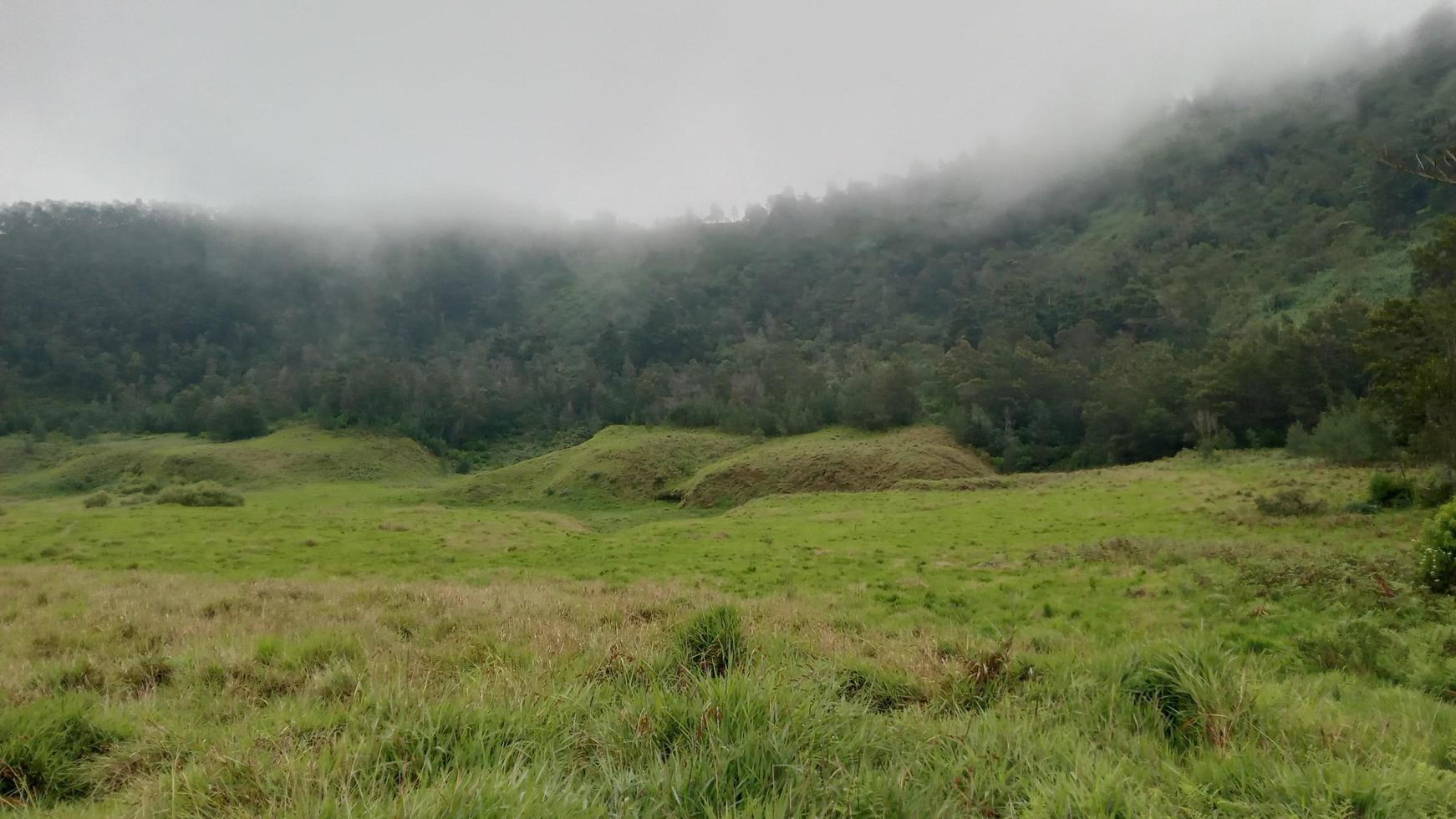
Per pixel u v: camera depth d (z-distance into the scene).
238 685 7.30
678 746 4.37
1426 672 7.30
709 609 7.58
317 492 80.69
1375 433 38.69
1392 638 8.59
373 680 6.33
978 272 177.62
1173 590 14.80
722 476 74.00
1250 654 9.11
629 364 136.88
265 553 27.45
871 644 9.10
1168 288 123.94
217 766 4.34
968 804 3.94
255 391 131.00
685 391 120.38
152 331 171.62
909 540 29.12
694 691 5.18
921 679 6.65
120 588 16.38
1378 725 5.25
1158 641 6.77
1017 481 56.78
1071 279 153.38
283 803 3.74
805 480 69.88
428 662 8.20
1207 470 48.81
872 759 4.40
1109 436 70.06
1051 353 96.69
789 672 6.14
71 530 32.91
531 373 149.50
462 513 46.84
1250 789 4.03
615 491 78.12
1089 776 4.00
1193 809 3.72
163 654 8.76
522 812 3.38
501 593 15.47
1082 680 6.14
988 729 4.95
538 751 4.39
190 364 161.25
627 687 5.98
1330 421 44.28
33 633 10.40
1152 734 5.12
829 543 29.34
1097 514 32.78
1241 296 115.25
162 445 113.69
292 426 119.44
